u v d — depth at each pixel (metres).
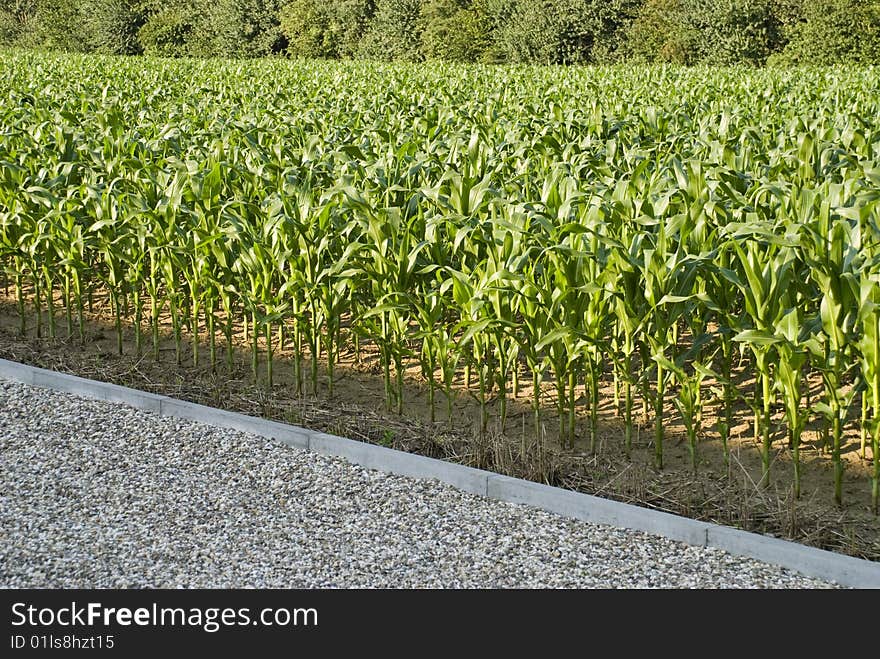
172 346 7.36
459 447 5.41
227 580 3.94
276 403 6.17
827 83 17.86
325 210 6.16
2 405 6.04
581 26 38.91
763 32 35.25
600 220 5.32
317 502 4.67
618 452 5.40
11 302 8.59
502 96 16.22
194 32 51.66
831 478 5.00
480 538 4.30
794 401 4.66
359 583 3.91
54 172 8.05
